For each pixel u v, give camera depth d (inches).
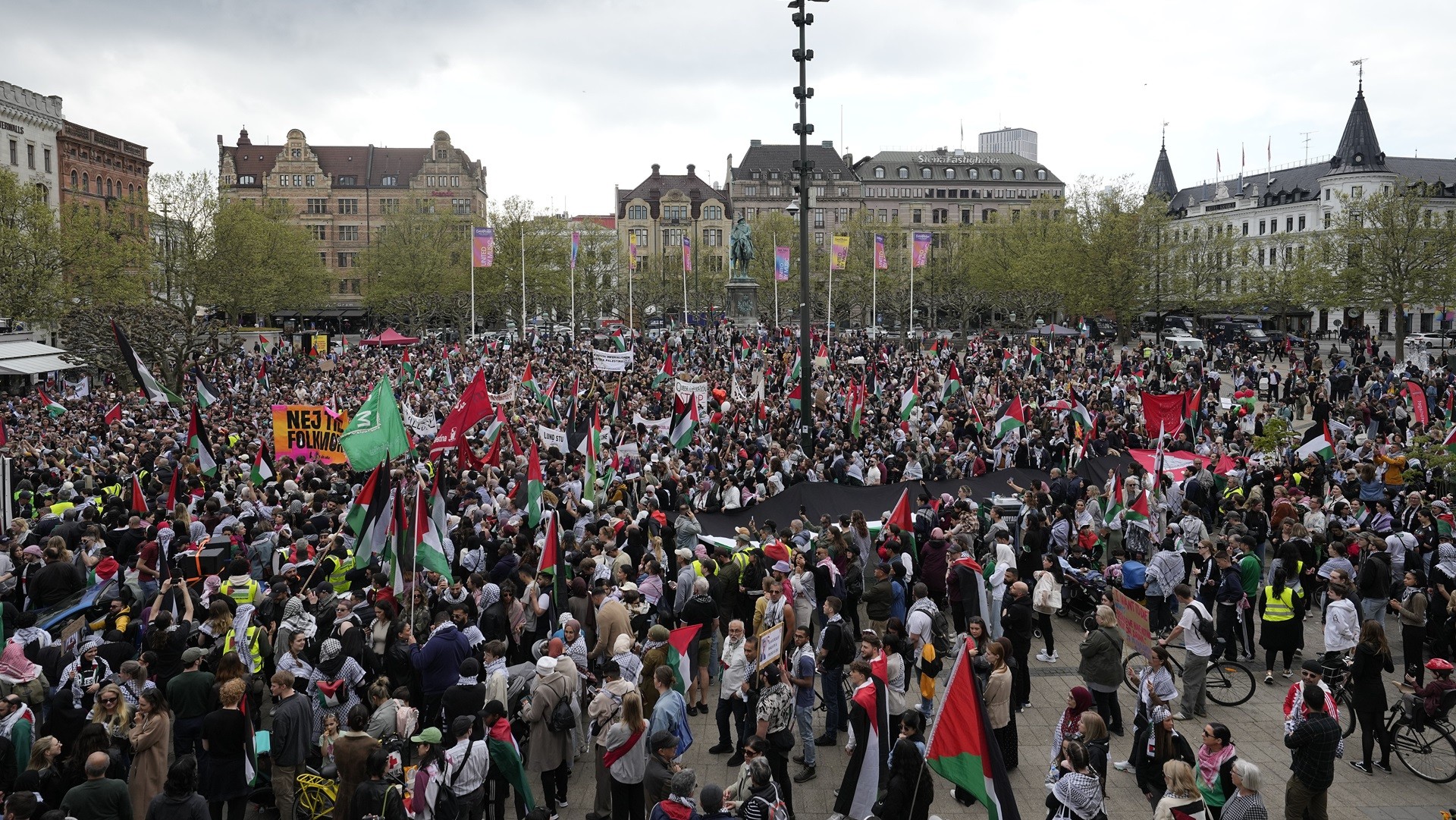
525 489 905.5
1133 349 3331.7
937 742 388.2
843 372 2078.0
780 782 478.3
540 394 1694.1
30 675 540.1
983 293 4160.9
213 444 1200.2
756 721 509.7
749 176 5969.5
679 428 1139.9
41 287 2309.3
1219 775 435.8
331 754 463.8
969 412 1373.0
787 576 638.5
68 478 1000.2
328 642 513.0
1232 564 703.7
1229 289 3831.2
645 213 5895.7
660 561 718.5
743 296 3284.9
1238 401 1622.8
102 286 2452.0
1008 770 535.2
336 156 5649.6
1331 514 853.2
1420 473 963.3
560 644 497.0
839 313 4490.7
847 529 757.9
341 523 747.4
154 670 534.0
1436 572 667.4
